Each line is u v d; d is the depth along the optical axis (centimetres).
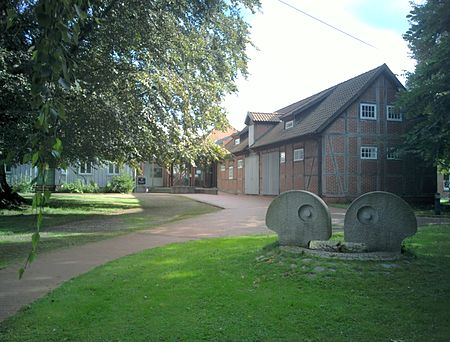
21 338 452
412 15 1165
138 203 2591
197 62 1706
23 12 905
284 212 834
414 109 1166
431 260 733
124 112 1495
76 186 3612
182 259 830
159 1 1430
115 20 1413
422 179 2566
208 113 1752
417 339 430
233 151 3916
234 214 1855
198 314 509
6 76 1095
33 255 236
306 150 2591
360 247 758
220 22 1755
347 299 547
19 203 2212
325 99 2853
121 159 2017
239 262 752
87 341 442
